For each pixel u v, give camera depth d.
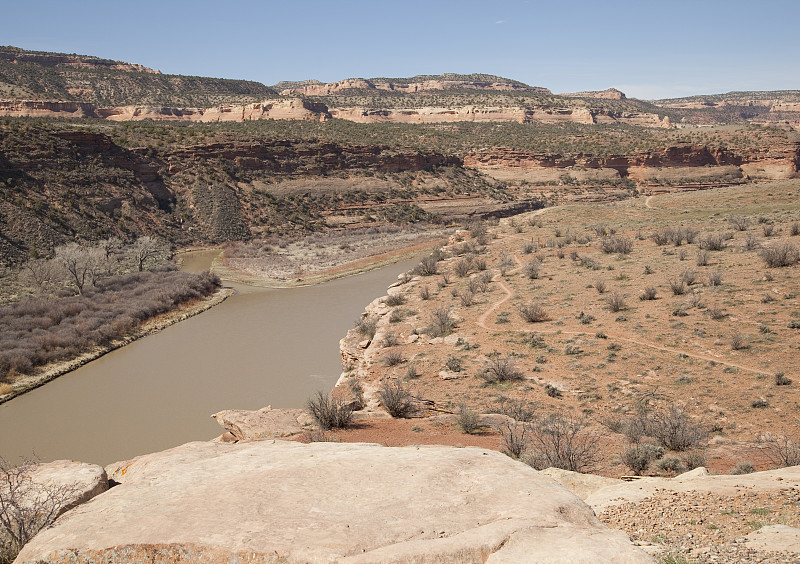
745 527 7.70
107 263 62.19
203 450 8.66
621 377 24.86
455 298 43.06
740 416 19.86
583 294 39.06
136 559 5.29
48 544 5.73
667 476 13.85
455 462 6.72
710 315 30.72
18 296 51.25
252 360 37.75
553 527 5.25
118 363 37.88
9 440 26.78
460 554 4.88
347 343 35.59
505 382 25.86
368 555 4.91
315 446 8.15
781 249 38.66
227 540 5.26
